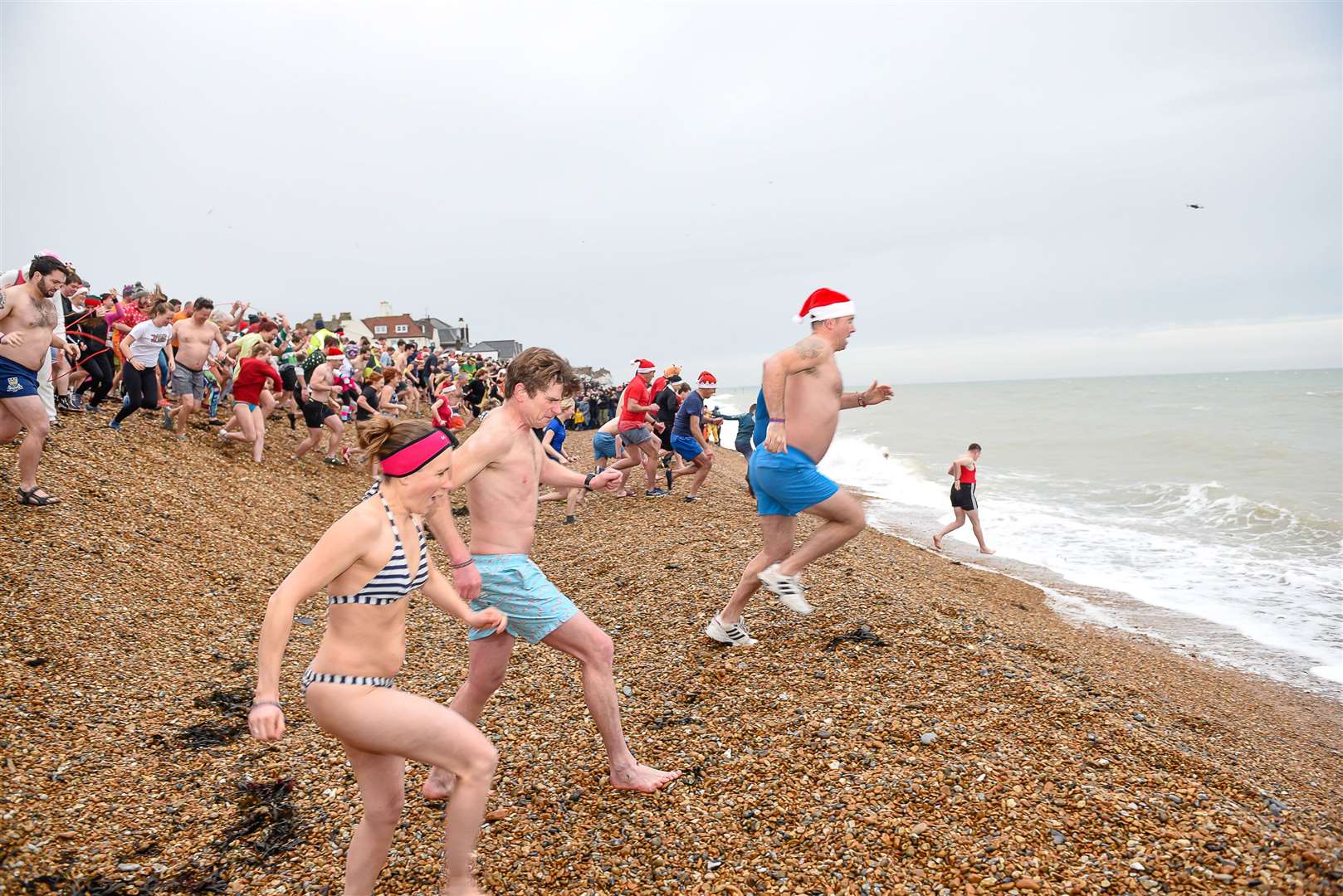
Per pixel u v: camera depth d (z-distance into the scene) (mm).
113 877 3199
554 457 11375
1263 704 6418
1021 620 8164
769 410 4793
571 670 5605
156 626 5945
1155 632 8523
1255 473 19891
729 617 5613
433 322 88375
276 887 3219
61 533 6852
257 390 11375
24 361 6734
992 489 19969
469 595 3398
